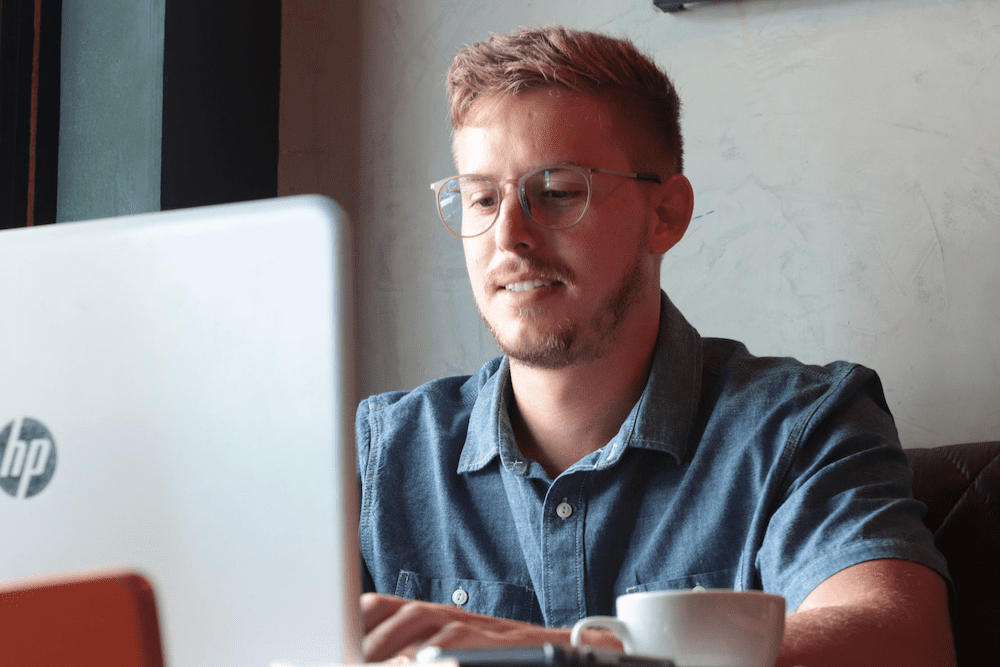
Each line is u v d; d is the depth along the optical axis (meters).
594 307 1.28
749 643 0.58
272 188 2.29
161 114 2.09
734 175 1.84
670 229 1.41
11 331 0.61
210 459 0.57
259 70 2.28
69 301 0.60
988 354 1.65
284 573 0.56
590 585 1.24
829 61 1.79
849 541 1.03
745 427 1.26
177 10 2.13
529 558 1.29
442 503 1.36
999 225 1.66
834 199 1.77
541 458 1.38
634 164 1.35
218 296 0.57
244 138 2.23
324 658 0.55
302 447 0.56
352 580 0.55
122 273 0.59
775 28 1.83
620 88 1.33
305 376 0.56
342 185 2.23
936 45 1.72
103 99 2.14
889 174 1.74
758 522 1.18
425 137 2.16
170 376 0.58
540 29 1.37
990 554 1.31
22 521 0.60
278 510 0.56
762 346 1.80
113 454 0.58
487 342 2.05
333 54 2.28
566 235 1.26
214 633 0.57
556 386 1.32
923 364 1.69
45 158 2.16
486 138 1.30
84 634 0.52
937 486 1.39
